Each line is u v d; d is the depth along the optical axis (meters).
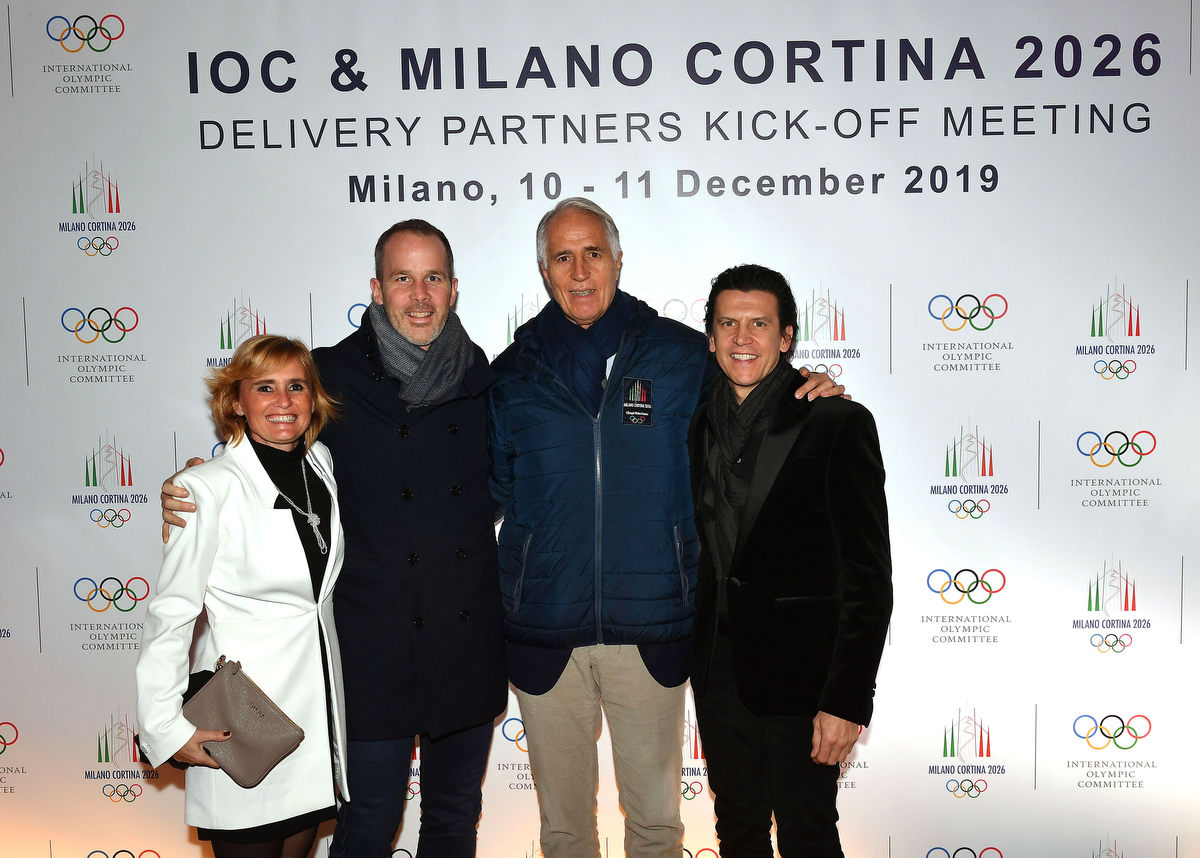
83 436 2.69
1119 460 2.64
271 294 2.67
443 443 2.04
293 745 1.76
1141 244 2.62
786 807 1.89
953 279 2.64
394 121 2.65
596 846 2.26
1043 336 2.64
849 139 2.63
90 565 2.70
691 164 2.65
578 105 2.65
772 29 2.63
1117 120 2.62
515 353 2.15
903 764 2.70
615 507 2.03
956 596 2.68
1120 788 2.67
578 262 2.03
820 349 2.66
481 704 2.06
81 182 2.66
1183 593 2.65
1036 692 2.68
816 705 1.82
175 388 2.68
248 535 1.81
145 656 1.72
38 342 2.68
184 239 2.66
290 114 2.65
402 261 1.99
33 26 2.64
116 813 2.74
